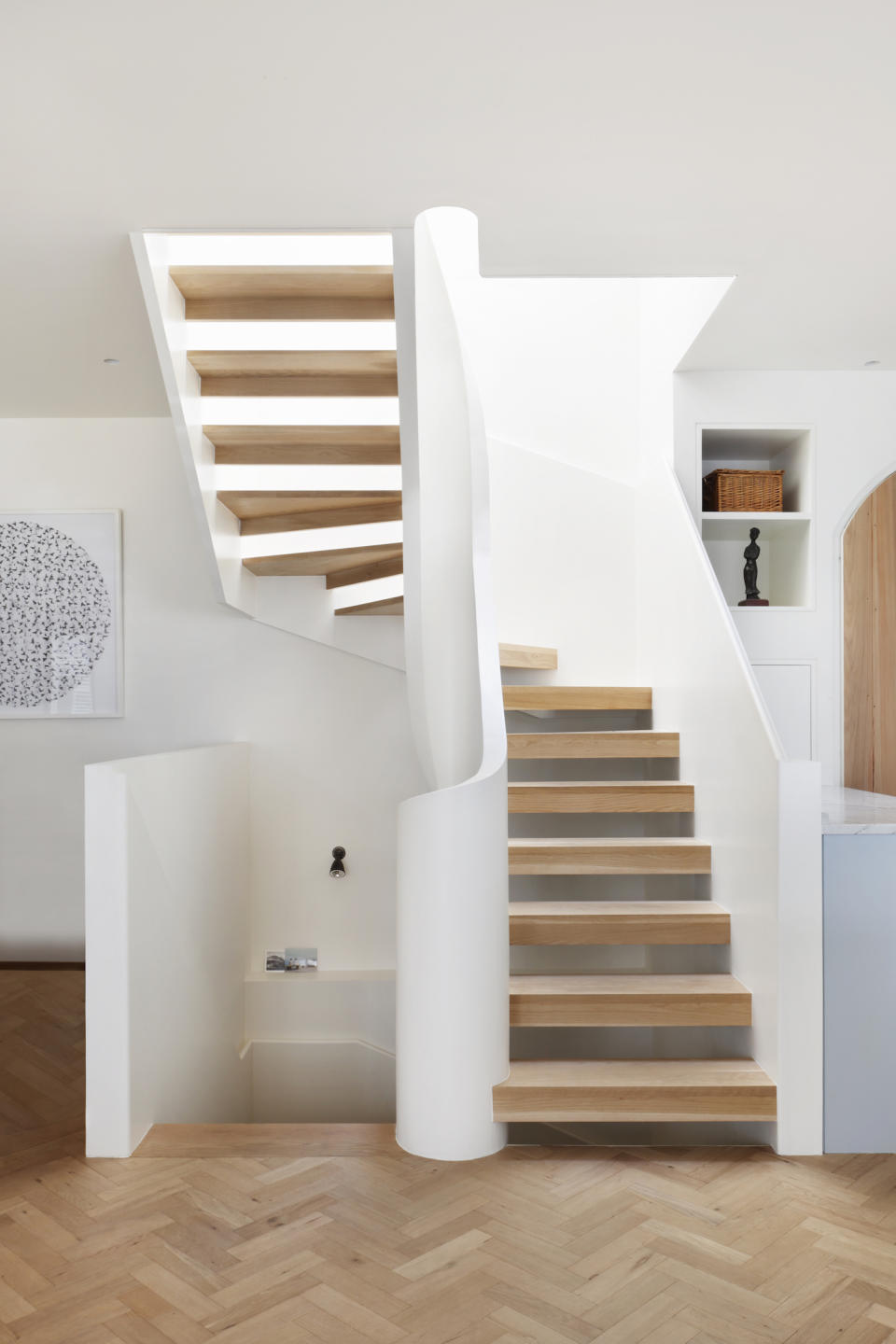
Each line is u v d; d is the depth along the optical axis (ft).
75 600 18.40
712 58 7.37
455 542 12.64
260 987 17.66
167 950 12.26
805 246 10.89
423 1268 8.02
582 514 18.30
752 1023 11.01
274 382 13.29
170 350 11.52
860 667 18.29
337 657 18.39
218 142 8.59
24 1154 10.36
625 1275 7.93
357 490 14.10
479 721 12.60
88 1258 8.21
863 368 15.30
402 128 8.39
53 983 17.08
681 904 12.52
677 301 15.06
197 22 6.92
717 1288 7.77
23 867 18.37
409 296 11.28
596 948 16.22
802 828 10.17
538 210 10.06
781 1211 8.98
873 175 9.25
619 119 8.25
